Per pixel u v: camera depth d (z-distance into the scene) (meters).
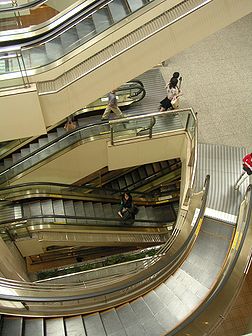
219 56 11.84
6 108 7.93
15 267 8.85
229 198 8.50
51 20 8.28
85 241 11.14
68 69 8.12
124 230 11.64
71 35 8.22
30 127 8.43
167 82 11.12
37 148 10.22
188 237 7.29
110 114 10.16
